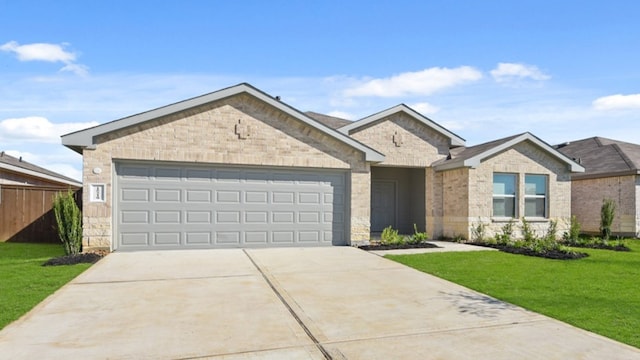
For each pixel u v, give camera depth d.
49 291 6.67
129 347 4.36
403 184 18.38
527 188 15.72
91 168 10.80
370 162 13.25
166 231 11.43
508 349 4.40
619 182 17.64
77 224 10.44
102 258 9.94
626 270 8.99
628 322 5.30
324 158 12.72
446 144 16.67
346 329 5.00
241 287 7.12
